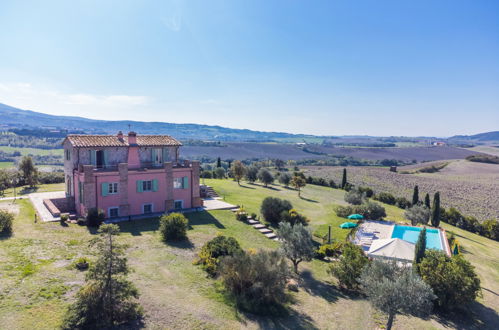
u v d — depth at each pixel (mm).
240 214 34938
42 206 32969
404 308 15711
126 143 35000
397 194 82250
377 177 102562
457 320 21234
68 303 15852
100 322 14141
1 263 19188
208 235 29156
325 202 54406
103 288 14398
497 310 23578
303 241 24312
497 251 42156
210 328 15469
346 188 73812
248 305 17828
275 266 19344
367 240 34750
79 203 32625
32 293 16391
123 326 14625
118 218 31719
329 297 21625
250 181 67938
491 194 83500
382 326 18438
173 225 26844
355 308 20422
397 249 27391
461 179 104062
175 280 19922
